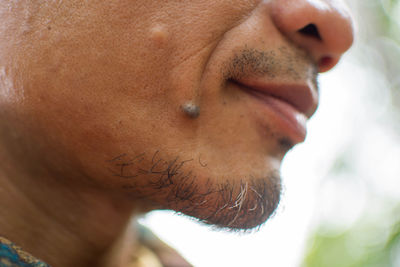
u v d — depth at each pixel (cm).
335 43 25
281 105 25
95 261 28
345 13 25
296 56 25
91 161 24
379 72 92
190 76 23
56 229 27
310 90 25
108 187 26
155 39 23
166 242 37
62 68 24
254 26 24
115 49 23
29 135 25
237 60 24
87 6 23
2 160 25
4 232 25
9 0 24
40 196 26
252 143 24
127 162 24
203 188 24
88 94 23
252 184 24
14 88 24
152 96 23
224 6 24
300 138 25
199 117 24
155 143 23
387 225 86
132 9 23
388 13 91
